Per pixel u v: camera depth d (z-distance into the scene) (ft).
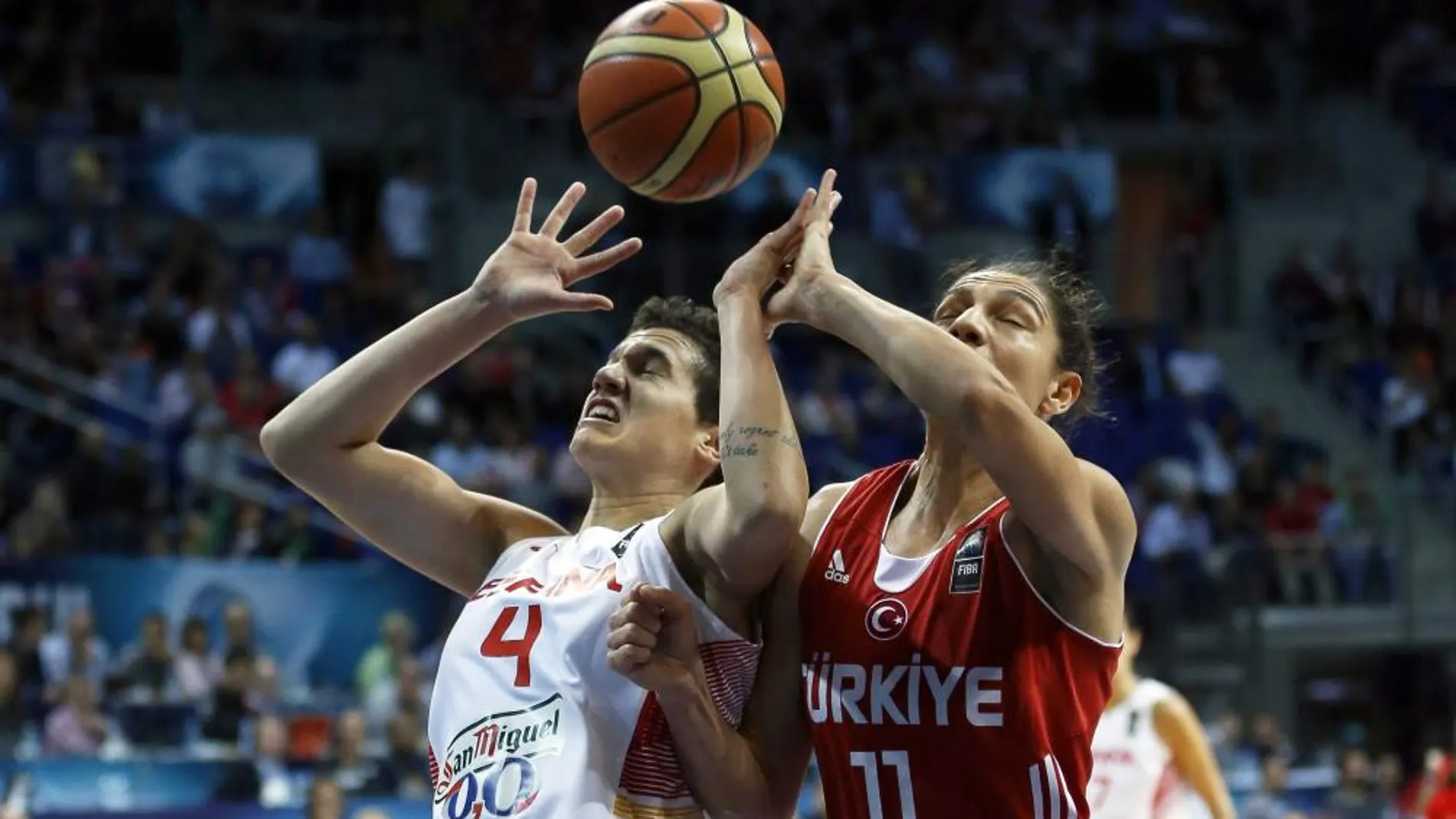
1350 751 43.29
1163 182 66.03
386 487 12.27
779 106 11.85
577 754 10.86
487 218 56.59
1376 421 57.62
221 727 32.09
